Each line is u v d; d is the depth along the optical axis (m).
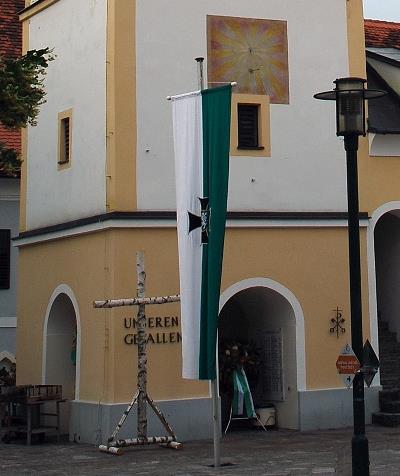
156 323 20.53
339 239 22.12
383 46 27.97
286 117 21.91
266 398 22.67
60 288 22.70
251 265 21.36
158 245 20.73
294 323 21.69
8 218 29.12
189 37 21.30
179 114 17.52
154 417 20.30
